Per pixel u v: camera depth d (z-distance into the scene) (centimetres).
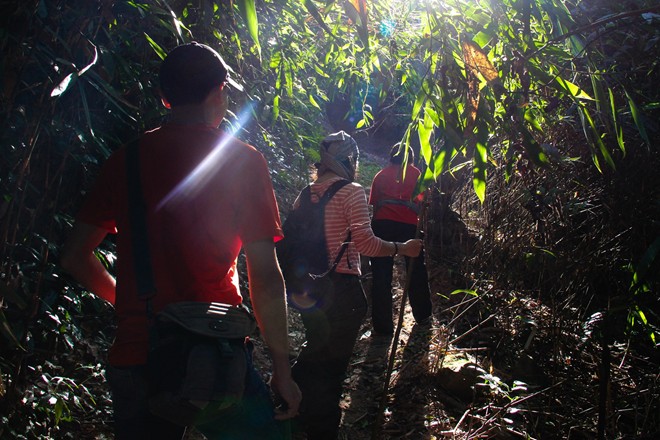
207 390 174
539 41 263
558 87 245
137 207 191
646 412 319
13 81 229
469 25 238
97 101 349
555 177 403
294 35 416
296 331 523
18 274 297
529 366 395
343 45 417
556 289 430
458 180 647
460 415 381
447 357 432
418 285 513
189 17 365
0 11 219
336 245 333
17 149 270
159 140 196
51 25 258
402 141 271
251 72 478
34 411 302
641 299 322
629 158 366
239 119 420
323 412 323
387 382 327
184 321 178
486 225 518
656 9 235
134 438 189
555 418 348
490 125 239
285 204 746
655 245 260
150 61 360
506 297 446
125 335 187
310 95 552
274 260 192
